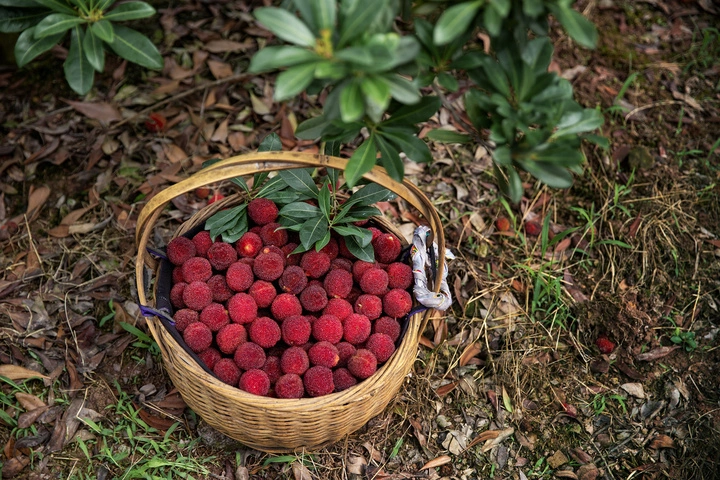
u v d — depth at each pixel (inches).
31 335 38.9
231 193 44.8
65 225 42.8
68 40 48.5
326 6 25.7
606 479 36.9
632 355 40.4
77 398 37.4
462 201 45.3
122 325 38.9
